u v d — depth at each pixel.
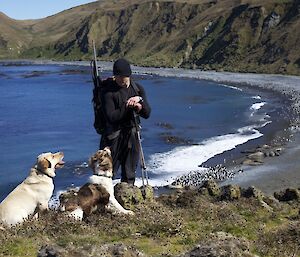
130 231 8.62
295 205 13.42
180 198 11.88
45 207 9.85
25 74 132.00
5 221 9.28
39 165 9.91
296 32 134.00
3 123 52.69
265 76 116.56
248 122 53.44
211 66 147.00
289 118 55.28
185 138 44.34
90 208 8.99
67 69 156.00
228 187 13.43
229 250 6.58
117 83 9.32
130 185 10.22
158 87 94.56
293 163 34.72
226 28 161.50
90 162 9.21
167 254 7.37
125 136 9.70
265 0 162.62
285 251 7.70
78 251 6.50
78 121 54.50
